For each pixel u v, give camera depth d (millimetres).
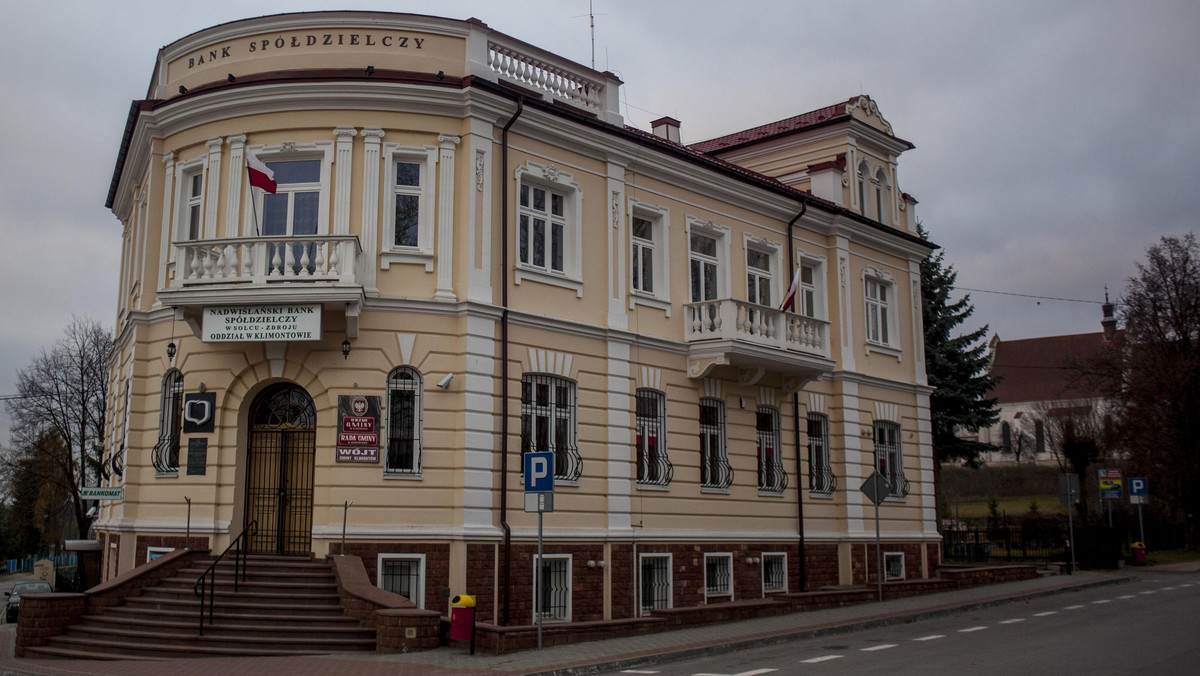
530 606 19219
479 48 19938
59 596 16312
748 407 24922
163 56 21047
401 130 19250
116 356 25969
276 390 19188
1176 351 46781
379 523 17984
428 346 18672
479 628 15422
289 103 19188
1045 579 29000
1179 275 47125
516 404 19594
